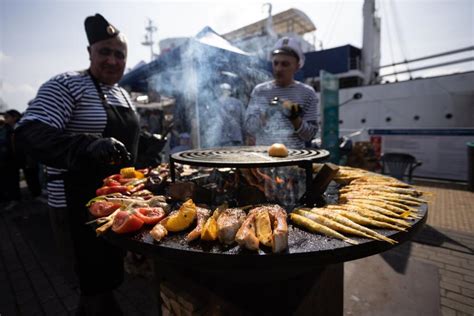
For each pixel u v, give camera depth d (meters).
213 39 5.11
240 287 1.33
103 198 1.43
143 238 1.01
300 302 1.29
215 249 0.90
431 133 6.88
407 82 8.96
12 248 3.80
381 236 0.95
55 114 1.68
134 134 2.23
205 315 1.41
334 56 11.71
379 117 9.64
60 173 1.89
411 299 2.35
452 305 2.28
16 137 1.58
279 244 0.85
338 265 1.64
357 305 2.29
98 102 1.94
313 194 1.38
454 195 5.59
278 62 2.88
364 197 1.37
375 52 11.35
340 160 6.77
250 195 1.46
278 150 1.57
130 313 2.39
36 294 2.71
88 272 1.90
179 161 1.47
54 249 3.73
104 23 1.90
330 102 5.75
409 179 5.92
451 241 3.46
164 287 1.61
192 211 1.07
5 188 6.21
